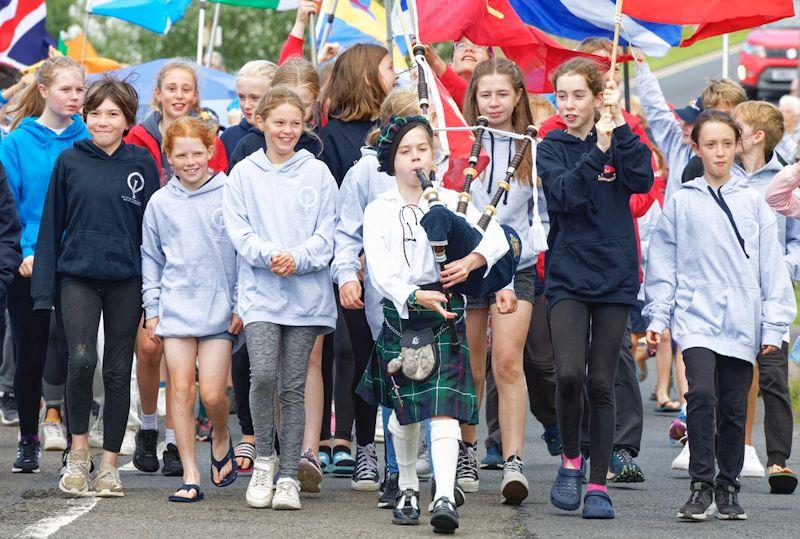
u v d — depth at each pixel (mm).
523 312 20531
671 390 37781
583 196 18797
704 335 19359
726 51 31938
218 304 20000
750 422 23891
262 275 19359
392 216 18031
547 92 27625
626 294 19047
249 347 19188
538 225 19562
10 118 29734
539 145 19969
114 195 20172
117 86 20453
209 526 17438
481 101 21078
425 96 20000
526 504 20219
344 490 21266
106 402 20031
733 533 17828
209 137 20188
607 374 19031
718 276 19609
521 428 20406
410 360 17453
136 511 18531
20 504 18984
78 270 19938
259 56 84688
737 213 19797
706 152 19875
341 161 22281
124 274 20109
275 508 18969
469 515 18969
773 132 23562
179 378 19844
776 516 19391
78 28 96938
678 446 27797
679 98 100375
